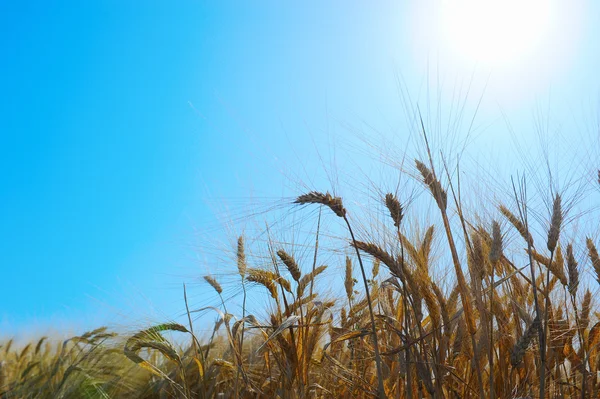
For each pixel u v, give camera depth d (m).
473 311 0.78
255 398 1.02
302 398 0.88
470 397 0.83
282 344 0.89
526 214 0.77
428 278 0.79
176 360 0.94
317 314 0.93
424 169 0.79
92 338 1.09
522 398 0.73
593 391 0.84
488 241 0.82
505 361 0.85
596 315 0.94
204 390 0.95
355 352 1.02
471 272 0.77
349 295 1.06
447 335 0.79
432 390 0.74
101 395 1.00
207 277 1.00
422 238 0.85
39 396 1.00
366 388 0.91
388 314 0.89
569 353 0.87
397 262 0.79
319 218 0.91
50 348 1.17
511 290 0.89
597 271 0.85
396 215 0.79
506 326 0.85
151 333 0.99
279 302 0.96
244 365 1.04
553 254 0.79
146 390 1.05
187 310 0.99
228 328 0.95
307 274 0.96
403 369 0.80
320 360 1.02
